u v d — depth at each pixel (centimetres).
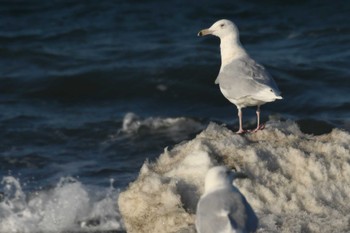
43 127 1853
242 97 1243
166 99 2062
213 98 2045
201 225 780
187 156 1030
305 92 2059
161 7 2986
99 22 2841
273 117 1873
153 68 2231
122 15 2909
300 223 944
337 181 1019
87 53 2453
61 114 1962
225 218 764
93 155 1689
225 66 1304
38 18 2922
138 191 1007
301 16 2836
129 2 3042
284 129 1158
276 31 2678
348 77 2158
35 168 1619
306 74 2191
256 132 1118
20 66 2350
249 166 1016
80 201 1417
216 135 1105
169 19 2856
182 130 1819
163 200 986
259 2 2986
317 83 2131
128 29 2752
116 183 1508
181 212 966
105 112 1975
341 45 2486
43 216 1389
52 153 1705
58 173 1582
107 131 1822
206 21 2842
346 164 1036
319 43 2514
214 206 779
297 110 1950
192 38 2612
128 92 2114
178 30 2730
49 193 1465
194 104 2022
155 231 973
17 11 3000
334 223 951
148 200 994
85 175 1563
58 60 2381
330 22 2745
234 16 2884
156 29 2745
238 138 1077
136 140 1770
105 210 1386
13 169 1614
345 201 1002
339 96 2028
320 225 945
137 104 2038
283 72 2209
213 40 2570
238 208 777
